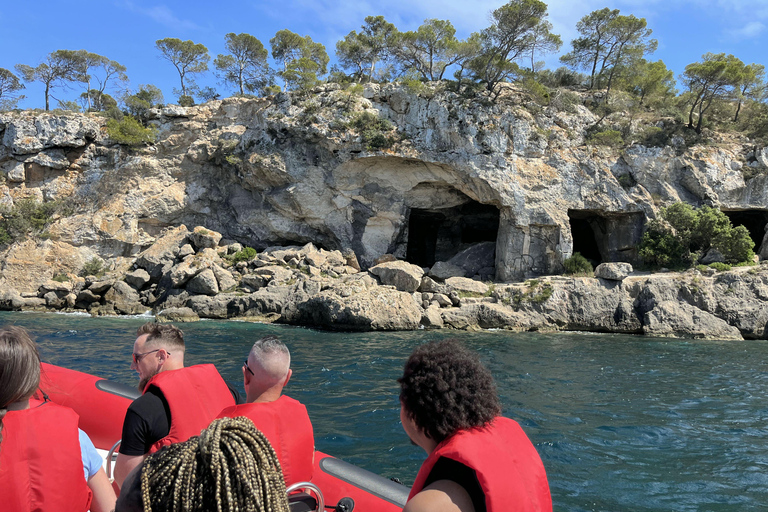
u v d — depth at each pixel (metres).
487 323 25.62
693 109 34.91
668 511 5.73
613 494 6.16
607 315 25.66
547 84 42.72
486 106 32.94
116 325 23.38
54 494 2.26
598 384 12.70
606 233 33.75
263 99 37.78
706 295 25.17
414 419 2.05
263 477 1.65
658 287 25.73
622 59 39.31
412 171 34.00
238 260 32.19
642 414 9.88
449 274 32.75
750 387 12.53
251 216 36.47
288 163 34.09
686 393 11.81
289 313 25.62
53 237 34.84
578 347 19.58
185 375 3.40
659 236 30.44
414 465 6.84
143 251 35.34
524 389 11.98
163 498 1.60
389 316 23.91
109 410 4.52
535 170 32.31
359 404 10.07
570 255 31.77
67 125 37.56
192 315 26.14
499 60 34.78
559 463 7.17
